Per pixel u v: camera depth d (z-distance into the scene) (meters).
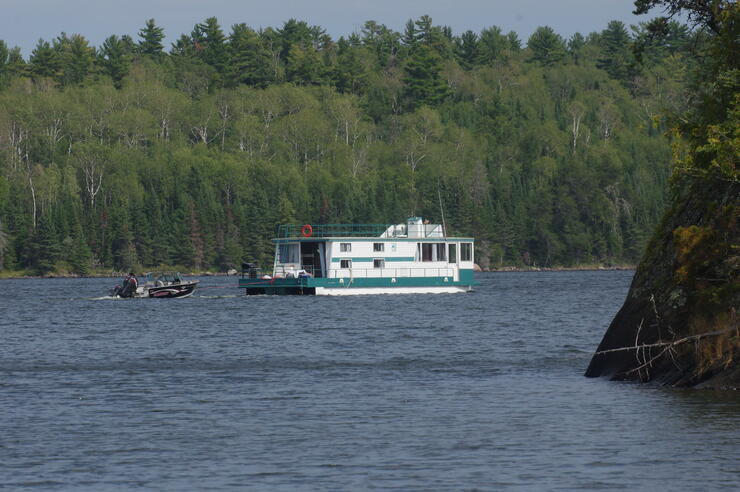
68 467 73.75
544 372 123.25
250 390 110.12
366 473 71.25
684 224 111.75
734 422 84.69
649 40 123.62
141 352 154.12
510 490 66.44
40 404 101.00
